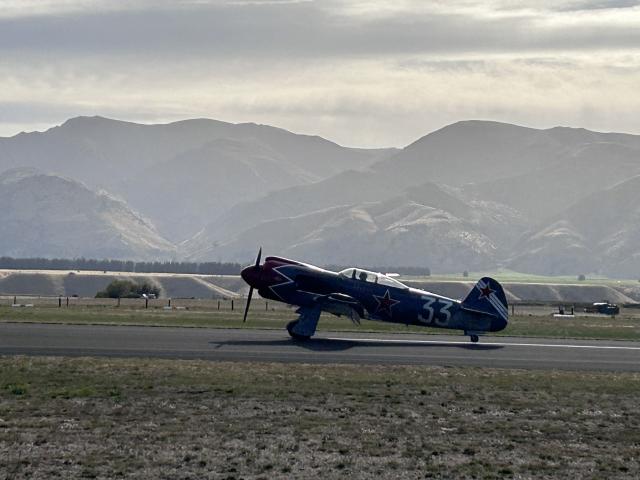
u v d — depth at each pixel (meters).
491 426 43.34
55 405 44.44
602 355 71.19
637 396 52.22
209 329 81.31
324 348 68.88
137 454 36.28
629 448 39.97
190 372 54.47
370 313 76.00
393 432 41.34
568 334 89.38
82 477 33.28
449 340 78.69
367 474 34.59
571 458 37.91
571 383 55.97
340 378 54.44
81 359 58.44
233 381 51.94
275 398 47.62
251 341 71.94
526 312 162.38
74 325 81.00
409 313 76.00
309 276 74.56
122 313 101.19
